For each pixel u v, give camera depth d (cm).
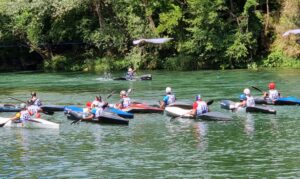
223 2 6475
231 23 6638
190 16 6738
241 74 5600
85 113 3016
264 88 4303
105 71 6769
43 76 6156
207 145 2316
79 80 5500
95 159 2114
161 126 2794
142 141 2427
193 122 2902
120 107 3291
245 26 6538
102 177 1872
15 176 1900
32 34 7250
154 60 6769
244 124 2791
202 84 4734
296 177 1820
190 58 6550
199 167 1967
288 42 6462
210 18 6366
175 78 5388
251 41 6450
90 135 2592
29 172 1948
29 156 2186
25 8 7038
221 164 2000
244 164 1994
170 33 6644
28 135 2631
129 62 6819
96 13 7275
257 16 6519
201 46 6494
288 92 3981
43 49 7675
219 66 6581
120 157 2138
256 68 6350
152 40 4706
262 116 3022
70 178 1867
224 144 2327
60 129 2770
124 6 6988
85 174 1911
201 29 6444
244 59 6494
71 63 7388
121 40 6831
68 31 7325
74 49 7694
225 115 2930
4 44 7631
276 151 2175
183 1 6931
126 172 1925
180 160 2072
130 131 2672
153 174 1894
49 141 2472
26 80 5669
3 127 2884
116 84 4981
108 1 6962
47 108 3328
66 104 3662
